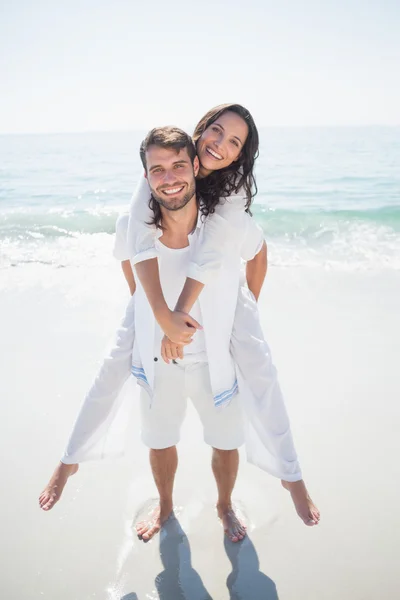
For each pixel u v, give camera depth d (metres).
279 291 5.72
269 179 12.86
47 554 2.61
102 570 2.52
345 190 11.19
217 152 2.29
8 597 2.38
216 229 2.24
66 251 7.24
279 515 2.83
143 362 2.44
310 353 4.36
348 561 2.55
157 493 2.99
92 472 3.16
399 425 3.49
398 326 4.82
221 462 2.63
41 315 5.10
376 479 3.05
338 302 5.38
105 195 11.55
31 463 3.22
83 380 4.00
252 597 2.38
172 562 2.56
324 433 3.43
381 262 6.65
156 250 2.22
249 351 2.45
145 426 2.56
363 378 4.00
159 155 2.09
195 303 2.33
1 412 3.66
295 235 7.93
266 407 2.47
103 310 5.19
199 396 2.48
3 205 10.44
